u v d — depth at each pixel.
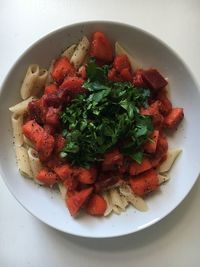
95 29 0.23
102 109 0.22
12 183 0.23
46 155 0.22
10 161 0.23
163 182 0.23
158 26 0.26
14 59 0.26
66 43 0.23
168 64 0.23
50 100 0.22
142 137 0.22
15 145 0.23
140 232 0.24
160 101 0.23
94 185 0.23
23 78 0.23
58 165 0.22
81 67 0.23
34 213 0.22
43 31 0.26
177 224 0.24
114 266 0.24
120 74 0.23
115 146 0.22
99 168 0.23
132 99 0.23
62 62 0.23
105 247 0.24
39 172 0.23
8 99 0.23
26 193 0.23
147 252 0.24
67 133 0.22
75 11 0.26
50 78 0.23
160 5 0.26
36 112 0.23
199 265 0.24
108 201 0.23
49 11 0.26
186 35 0.26
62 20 0.26
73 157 0.22
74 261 0.24
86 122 0.22
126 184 0.23
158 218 0.22
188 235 0.24
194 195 0.24
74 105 0.22
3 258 0.24
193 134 0.23
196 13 0.26
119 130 0.22
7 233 0.24
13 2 0.26
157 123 0.23
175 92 0.23
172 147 0.24
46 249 0.24
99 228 0.22
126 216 0.23
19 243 0.24
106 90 0.22
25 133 0.23
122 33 0.23
